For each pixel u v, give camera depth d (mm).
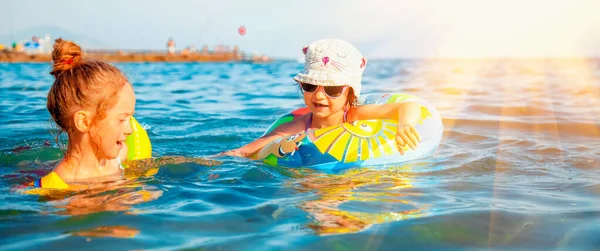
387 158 3547
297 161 3518
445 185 2930
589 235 2086
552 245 1994
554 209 2438
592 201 2586
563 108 6898
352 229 2145
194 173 3197
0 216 2307
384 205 2484
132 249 1930
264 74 17859
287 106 7434
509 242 2027
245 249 1935
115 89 2971
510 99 8133
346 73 3787
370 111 3971
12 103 7285
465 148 4199
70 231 2121
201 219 2277
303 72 3885
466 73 17562
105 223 2217
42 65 24438
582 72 17938
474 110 6727
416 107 3934
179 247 1950
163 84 12359
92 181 2963
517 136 4762
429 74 17203
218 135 4922
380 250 1942
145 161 3461
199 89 10742
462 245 1999
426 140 3787
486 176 3182
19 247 1948
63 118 2959
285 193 2719
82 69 2926
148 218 2283
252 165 3471
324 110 3852
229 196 2654
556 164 3547
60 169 3027
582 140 4523
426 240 2043
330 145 3549
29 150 3961
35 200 2574
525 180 3084
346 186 2887
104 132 2984
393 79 14195
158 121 5867
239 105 7625
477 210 2395
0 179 3084
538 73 17266
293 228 2158
